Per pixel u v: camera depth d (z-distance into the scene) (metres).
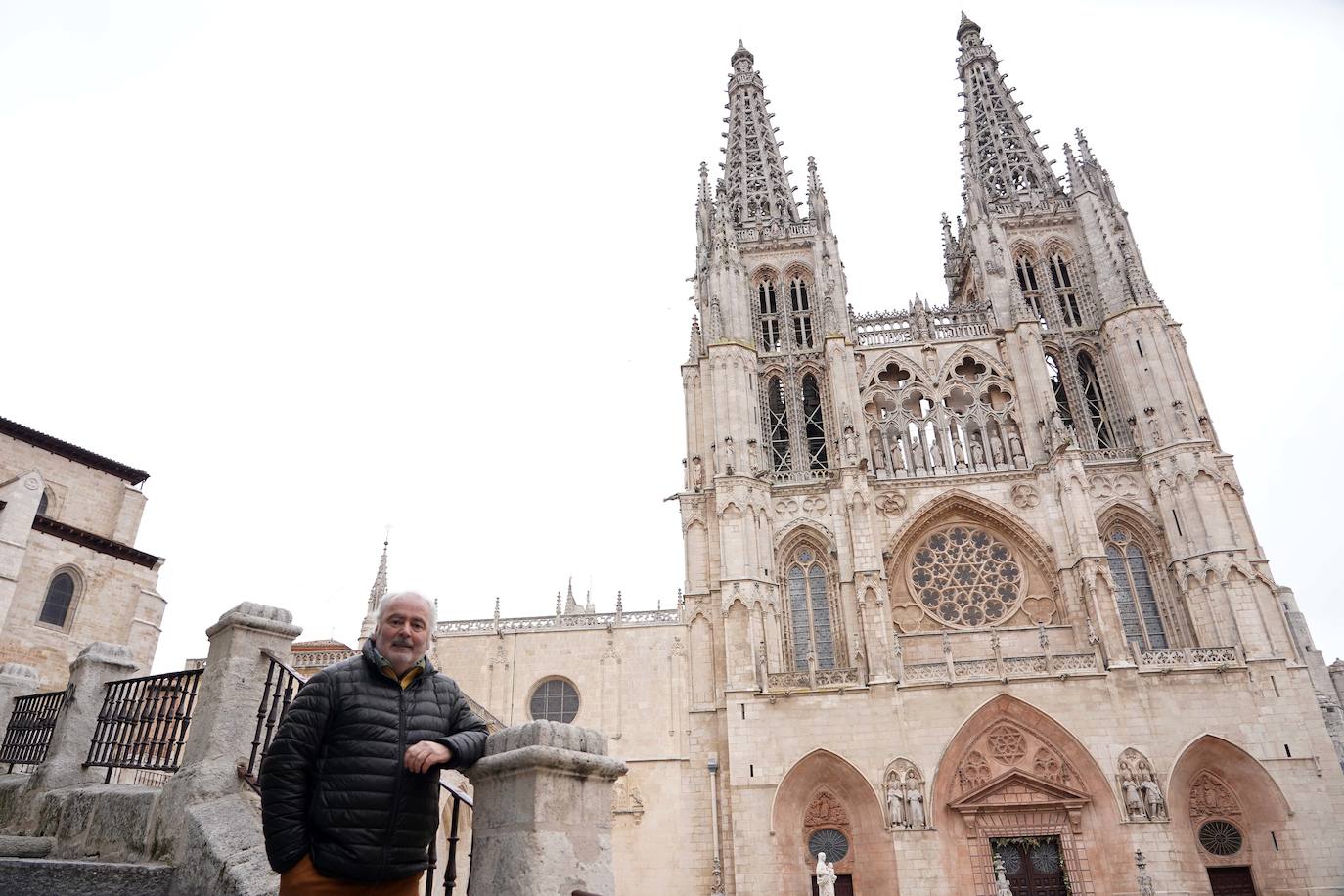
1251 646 46.50
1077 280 63.50
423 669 7.95
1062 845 43.69
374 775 7.02
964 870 43.94
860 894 44.41
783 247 69.19
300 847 6.69
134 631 47.94
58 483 51.66
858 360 62.22
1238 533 49.94
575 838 8.28
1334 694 57.03
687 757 55.19
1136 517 53.06
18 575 39.94
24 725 16.95
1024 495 54.97
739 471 56.06
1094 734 45.16
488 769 8.62
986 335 62.41
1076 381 59.16
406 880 7.11
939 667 48.62
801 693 48.50
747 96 83.69
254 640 12.55
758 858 45.03
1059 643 50.47
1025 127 74.12
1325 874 41.31
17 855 12.26
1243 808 43.97
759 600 52.09
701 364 64.12
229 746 11.70
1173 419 53.25
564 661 59.25
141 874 10.00
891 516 55.72
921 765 45.81
